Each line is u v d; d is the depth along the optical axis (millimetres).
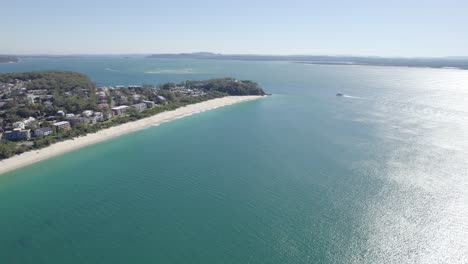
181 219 66500
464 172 85312
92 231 62969
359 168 89750
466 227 62188
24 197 76500
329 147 108250
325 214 67500
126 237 60906
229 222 65188
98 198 75750
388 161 94250
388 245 58031
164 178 86062
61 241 60062
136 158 101625
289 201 72875
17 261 54781
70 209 71000
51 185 82812
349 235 60812
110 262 54406
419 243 58281
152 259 54938
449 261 54000
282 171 89125
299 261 54500
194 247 57875
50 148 109562
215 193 77312
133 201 74125
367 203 71375
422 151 102000
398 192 75625
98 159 101312
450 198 72312
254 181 83312
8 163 96625
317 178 84188
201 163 96188
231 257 55344
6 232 62969
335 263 54156
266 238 60281
